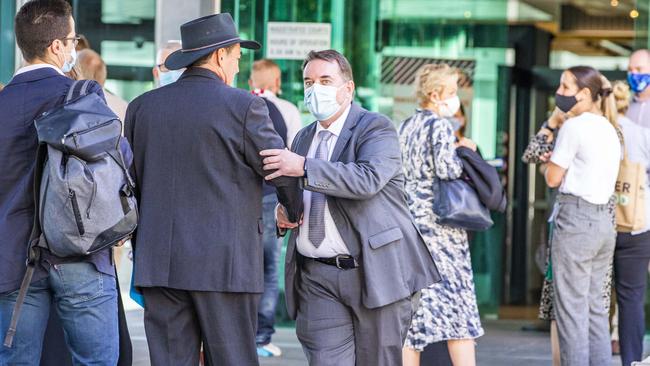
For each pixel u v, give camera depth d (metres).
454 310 11.85
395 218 9.16
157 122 8.56
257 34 17.19
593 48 29.00
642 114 14.79
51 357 10.27
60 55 9.01
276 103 15.66
